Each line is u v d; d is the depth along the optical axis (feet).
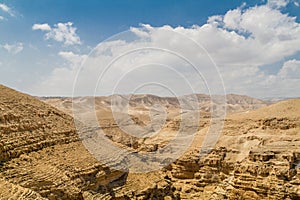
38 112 205.98
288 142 260.21
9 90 219.20
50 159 164.66
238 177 211.82
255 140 291.38
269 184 194.80
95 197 161.38
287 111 333.83
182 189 255.29
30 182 136.87
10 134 161.48
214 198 220.23
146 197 190.49
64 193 143.54
